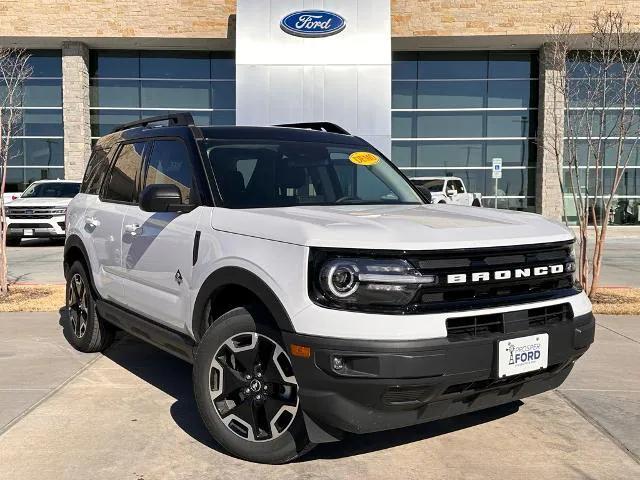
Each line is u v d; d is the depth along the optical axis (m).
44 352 5.77
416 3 20.95
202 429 3.92
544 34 20.70
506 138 23.36
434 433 3.87
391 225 3.25
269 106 19.47
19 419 4.05
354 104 19.44
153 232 4.31
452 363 2.96
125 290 4.75
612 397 4.57
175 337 4.08
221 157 4.20
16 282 10.10
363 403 2.96
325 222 3.30
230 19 21.28
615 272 11.74
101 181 5.52
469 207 4.36
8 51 16.20
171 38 21.44
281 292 3.16
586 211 8.76
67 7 21.22
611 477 3.29
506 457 3.53
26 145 23.00
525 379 3.31
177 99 23.41
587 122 11.88
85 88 22.58
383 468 3.38
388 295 2.97
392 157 23.48
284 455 3.30
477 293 3.17
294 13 19.27
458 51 23.09
